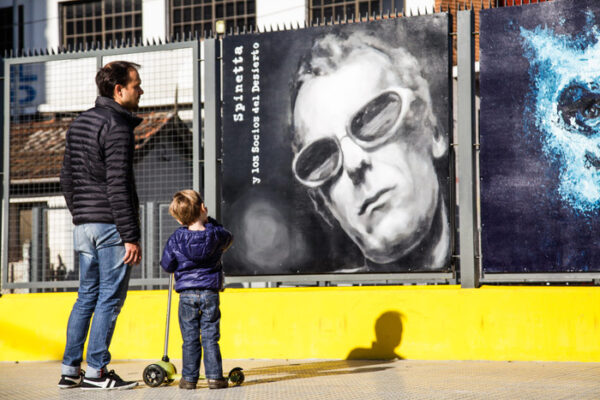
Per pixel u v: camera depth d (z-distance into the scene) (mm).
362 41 6820
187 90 8008
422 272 6660
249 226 7035
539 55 6457
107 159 5031
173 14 15828
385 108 6746
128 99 5234
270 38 7047
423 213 6637
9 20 16609
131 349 7152
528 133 6461
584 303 6254
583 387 4793
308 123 6926
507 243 6465
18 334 7387
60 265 7594
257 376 5645
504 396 4422
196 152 7160
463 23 6660
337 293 6754
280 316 6836
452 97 6750
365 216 6758
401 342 6578
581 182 6340
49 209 7691
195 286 5031
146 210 7426
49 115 8305
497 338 6387
